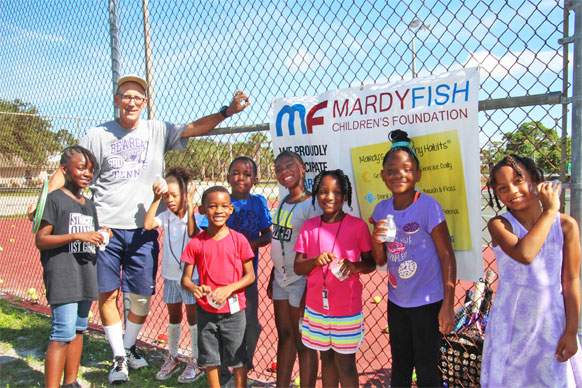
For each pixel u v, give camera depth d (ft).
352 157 11.63
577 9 8.60
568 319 8.26
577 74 8.66
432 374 9.53
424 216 9.59
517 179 8.41
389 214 10.02
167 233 14.14
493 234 8.75
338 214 10.68
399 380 9.93
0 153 26.53
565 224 8.38
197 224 12.88
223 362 11.86
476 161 9.84
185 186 13.94
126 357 14.32
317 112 12.14
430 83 10.36
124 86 14.06
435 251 9.61
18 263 33.04
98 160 14.19
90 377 13.99
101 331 17.74
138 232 14.21
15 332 17.62
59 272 11.60
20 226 50.34
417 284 9.61
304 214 11.50
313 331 10.50
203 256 11.71
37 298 22.67
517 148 9.70
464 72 9.91
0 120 26.30
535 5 9.21
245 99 13.60
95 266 12.34
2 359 15.17
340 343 10.24
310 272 10.30
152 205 13.62
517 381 8.56
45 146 25.12
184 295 13.44
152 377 14.06
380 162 11.20
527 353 8.50
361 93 11.36
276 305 12.01
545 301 8.39
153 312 21.33
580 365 8.74
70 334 11.84
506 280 8.74
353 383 10.37
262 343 16.43
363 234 10.36
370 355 15.34
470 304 11.70
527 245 8.08
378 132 11.15
